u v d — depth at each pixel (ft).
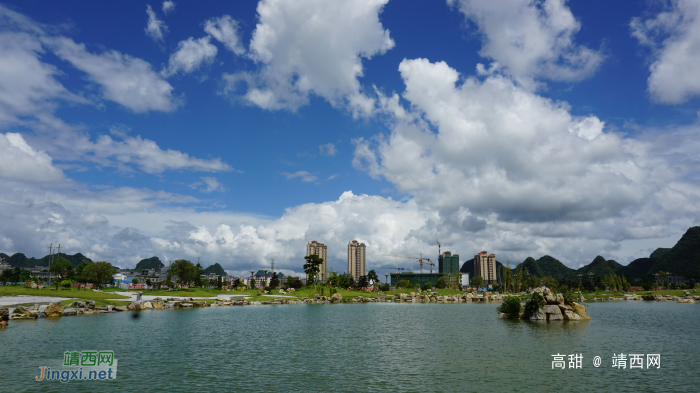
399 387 116.67
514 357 161.07
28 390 111.24
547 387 116.98
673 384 120.67
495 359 157.17
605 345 189.37
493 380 124.67
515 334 228.84
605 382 122.72
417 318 344.90
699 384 120.57
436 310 461.78
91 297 412.36
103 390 111.75
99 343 186.19
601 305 552.41
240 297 577.02
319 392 111.34
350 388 115.65
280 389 114.32
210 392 110.63
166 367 140.56
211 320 305.94
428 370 138.00
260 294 651.66
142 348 176.55
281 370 137.69
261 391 112.06
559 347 184.14
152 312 366.22
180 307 436.76
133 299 440.04
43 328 230.27
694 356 163.02
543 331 241.76
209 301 494.18
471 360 155.53
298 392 111.14
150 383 119.34
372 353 171.32
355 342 203.10
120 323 264.11
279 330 252.21
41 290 422.82
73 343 183.73
